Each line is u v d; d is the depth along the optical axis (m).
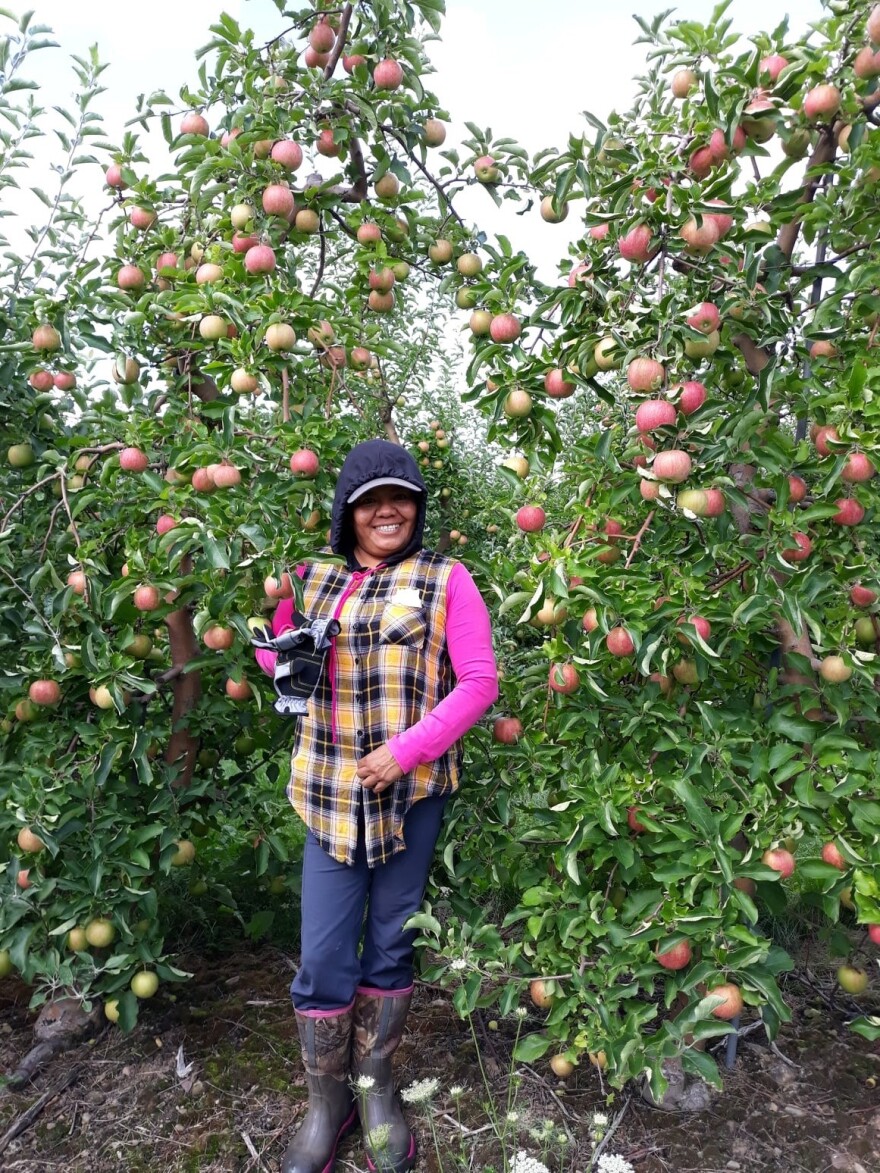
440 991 2.94
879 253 2.18
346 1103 2.14
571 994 2.21
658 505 2.21
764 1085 2.44
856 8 2.04
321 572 2.17
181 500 2.47
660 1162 2.15
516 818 2.57
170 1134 2.31
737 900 1.96
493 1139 2.23
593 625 2.14
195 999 2.91
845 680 2.15
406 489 2.07
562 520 2.71
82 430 3.20
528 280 2.94
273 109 2.83
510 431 2.51
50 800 2.48
